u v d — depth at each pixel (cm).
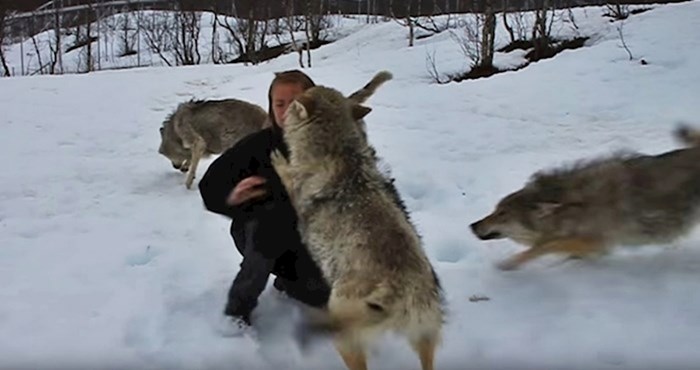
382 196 299
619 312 345
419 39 1482
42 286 409
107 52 2245
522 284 387
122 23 2481
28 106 1028
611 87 884
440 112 863
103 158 774
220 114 642
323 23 1891
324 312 293
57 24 2109
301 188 305
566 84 917
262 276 343
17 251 477
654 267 401
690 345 311
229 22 2191
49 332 348
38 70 2044
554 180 420
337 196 296
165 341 340
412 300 273
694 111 775
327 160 301
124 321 359
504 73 1053
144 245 484
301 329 315
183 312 369
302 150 304
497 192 566
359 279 273
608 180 409
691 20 1122
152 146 829
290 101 333
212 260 448
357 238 285
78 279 420
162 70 1327
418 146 723
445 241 465
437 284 289
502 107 861
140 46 2303
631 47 1031
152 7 2570
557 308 353
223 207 344
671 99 820
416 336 279
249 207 335
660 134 712
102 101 1065
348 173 298
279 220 333
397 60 1259
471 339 325
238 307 348
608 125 761
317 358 313
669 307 348
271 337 336
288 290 342
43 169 721
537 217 415
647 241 412
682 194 406
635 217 406
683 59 954
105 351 329
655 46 1019
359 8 2298
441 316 287
